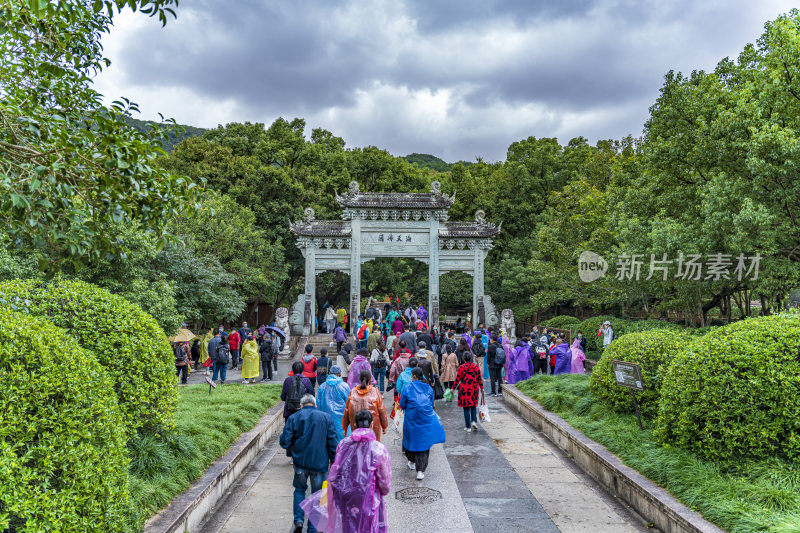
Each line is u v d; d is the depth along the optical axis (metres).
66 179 4.95
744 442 6.14
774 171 13.20
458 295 38.94
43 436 4.04
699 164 17.08
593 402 10.28
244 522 6.25
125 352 6.34
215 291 22.86
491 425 11.58
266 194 34.50
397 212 28.88
